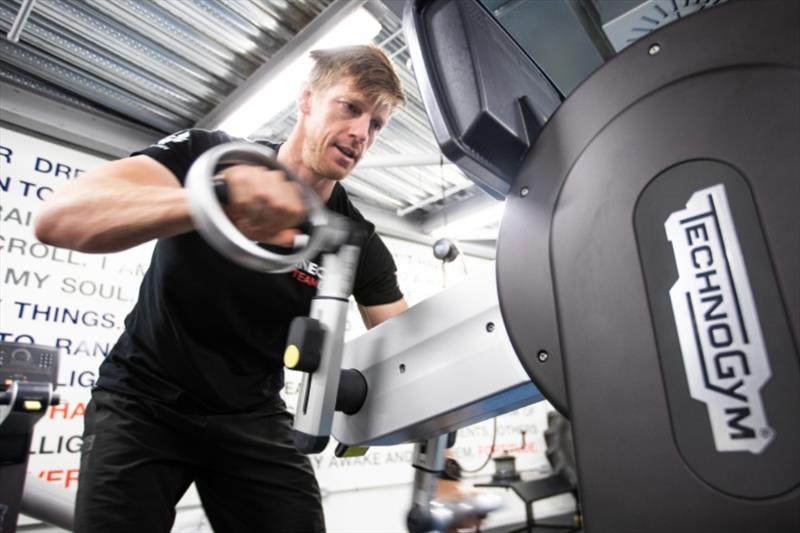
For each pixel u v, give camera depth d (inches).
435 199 158.6
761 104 13.4
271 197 15.1
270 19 89.4
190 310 35.7
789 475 11.3
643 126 15.2
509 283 17.5
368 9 80.4
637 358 13.8
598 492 13.8
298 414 22.0
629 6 34.2
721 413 12.4
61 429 99.8
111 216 19.7
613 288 14.7
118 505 31.9
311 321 21.8
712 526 11.9
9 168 103.2
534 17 39.3
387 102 37.0
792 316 11.9
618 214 15.1
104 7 86.1
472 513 52.8
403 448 152.4
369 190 153.4
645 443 13.2
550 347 16.1
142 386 35.7
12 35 84.4
